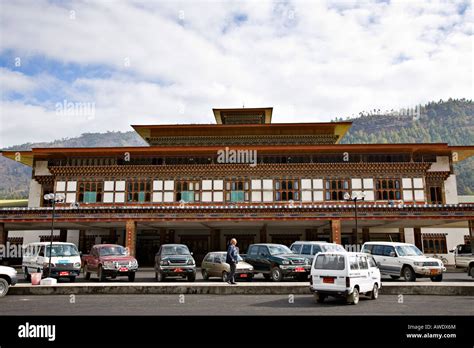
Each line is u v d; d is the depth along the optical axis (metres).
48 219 38.94
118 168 45.69
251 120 56.97
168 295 18.16
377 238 47.19
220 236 47.47
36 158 49.72
